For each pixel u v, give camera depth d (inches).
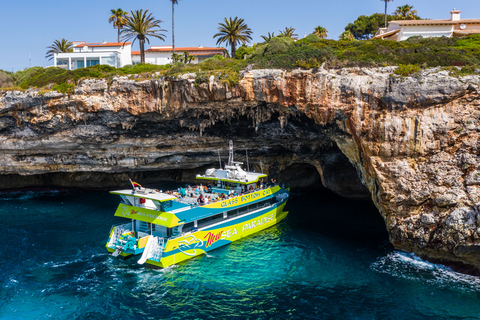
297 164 2020.2
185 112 1473.9
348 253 1189.7
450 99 1102.4
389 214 1189.1
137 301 900.0
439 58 1219.2
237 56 2613.2
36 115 1549.0
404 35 2129.7
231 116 1489.9
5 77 1827.0
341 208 1707.7
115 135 1631.4
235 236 1300.4
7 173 1849.2
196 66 1510.8
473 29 2126.0
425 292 942.4
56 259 1128.8
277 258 1154.7
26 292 928.9
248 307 876.6
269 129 1599.4
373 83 1187.3
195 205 1204.5
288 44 1454.2
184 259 1132.5
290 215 1609.3
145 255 1063.6
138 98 1440.7
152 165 1868.8
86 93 1480.1
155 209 1143.0
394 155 1171.9
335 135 1360.7
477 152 1062.4
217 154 1873.8
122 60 2869.1
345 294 935.0
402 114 1153.4
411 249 1162.6
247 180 1392.7
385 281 1000.9
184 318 831.7
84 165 1839.3
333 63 1272.1
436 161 1112.8
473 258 1036.5
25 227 1414.9
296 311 858.1
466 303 891.4
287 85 1291.8
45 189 2036.2
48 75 1681.8
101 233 1355.8
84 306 871.7
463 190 1056.8
